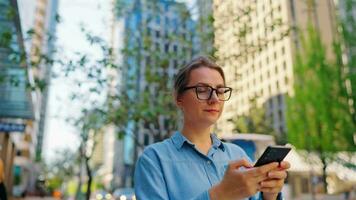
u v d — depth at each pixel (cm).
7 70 1345
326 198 2234
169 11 1071
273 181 117
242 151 188
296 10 4181
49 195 5162
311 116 2298
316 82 2278
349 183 2406
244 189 114
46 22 4394
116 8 1041
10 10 920
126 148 6669
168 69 1004
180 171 153
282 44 4450
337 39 2238
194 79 166
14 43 1012
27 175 5459
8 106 1945
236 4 991
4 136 1848
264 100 4762
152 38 1041
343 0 2116
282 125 4322
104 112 1029
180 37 988
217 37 998
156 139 1044
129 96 1048
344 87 2133
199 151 159
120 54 1020
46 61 898
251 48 966
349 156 2098
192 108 165
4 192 355
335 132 2145
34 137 6256
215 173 158
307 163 2136
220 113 168
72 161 4191
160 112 940
